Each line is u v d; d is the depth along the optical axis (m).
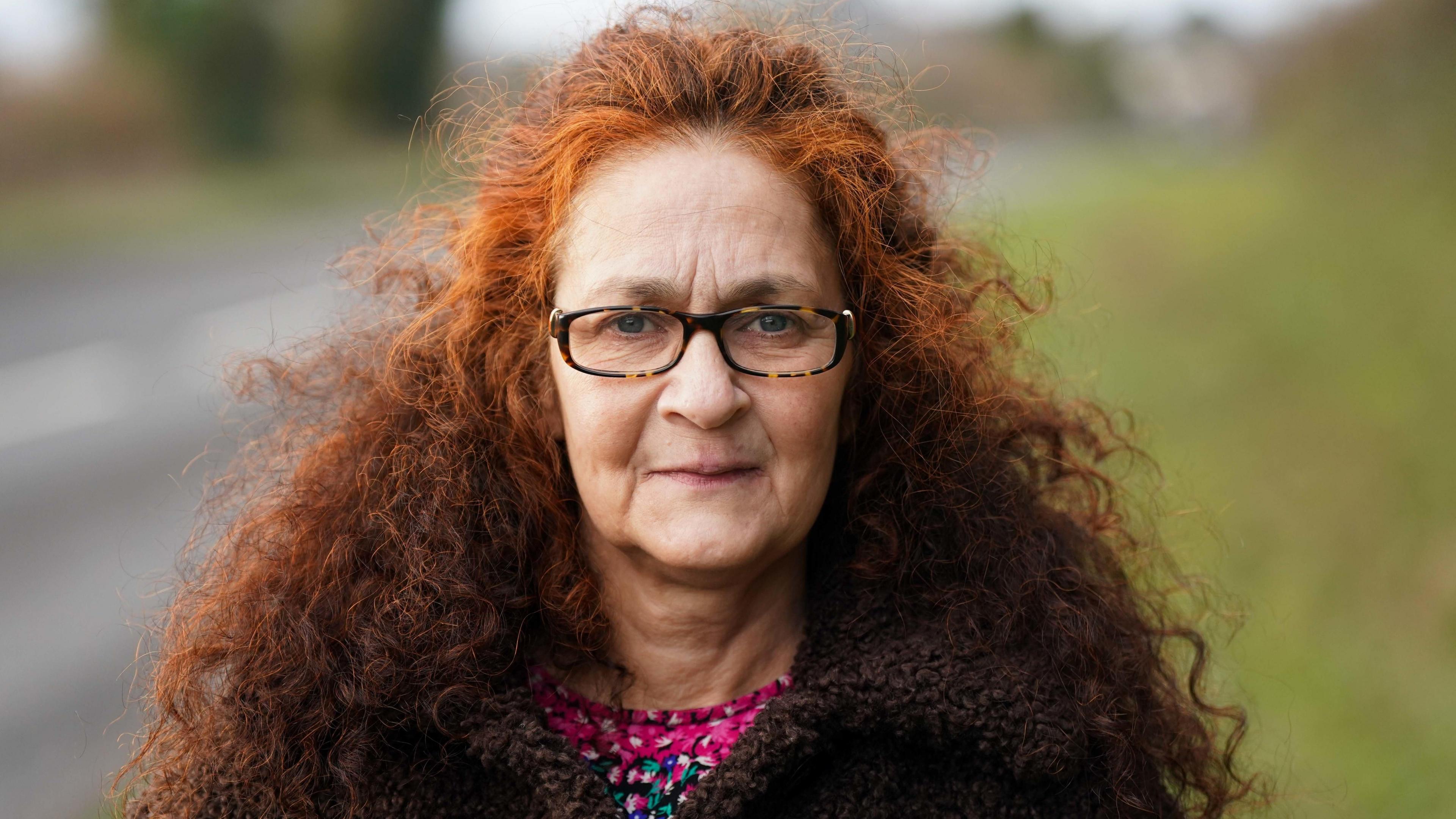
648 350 1.58
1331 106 9.27
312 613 1.68
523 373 1.76
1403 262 7.21
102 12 19.94
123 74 19.50
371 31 22.84
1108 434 2.35
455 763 1.63
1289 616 4.09
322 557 1.73
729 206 1.56
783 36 1.77
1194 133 22.89
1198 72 23.12
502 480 1.76
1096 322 5.02
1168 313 8.08
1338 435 5.41
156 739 1.75
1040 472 2.06
